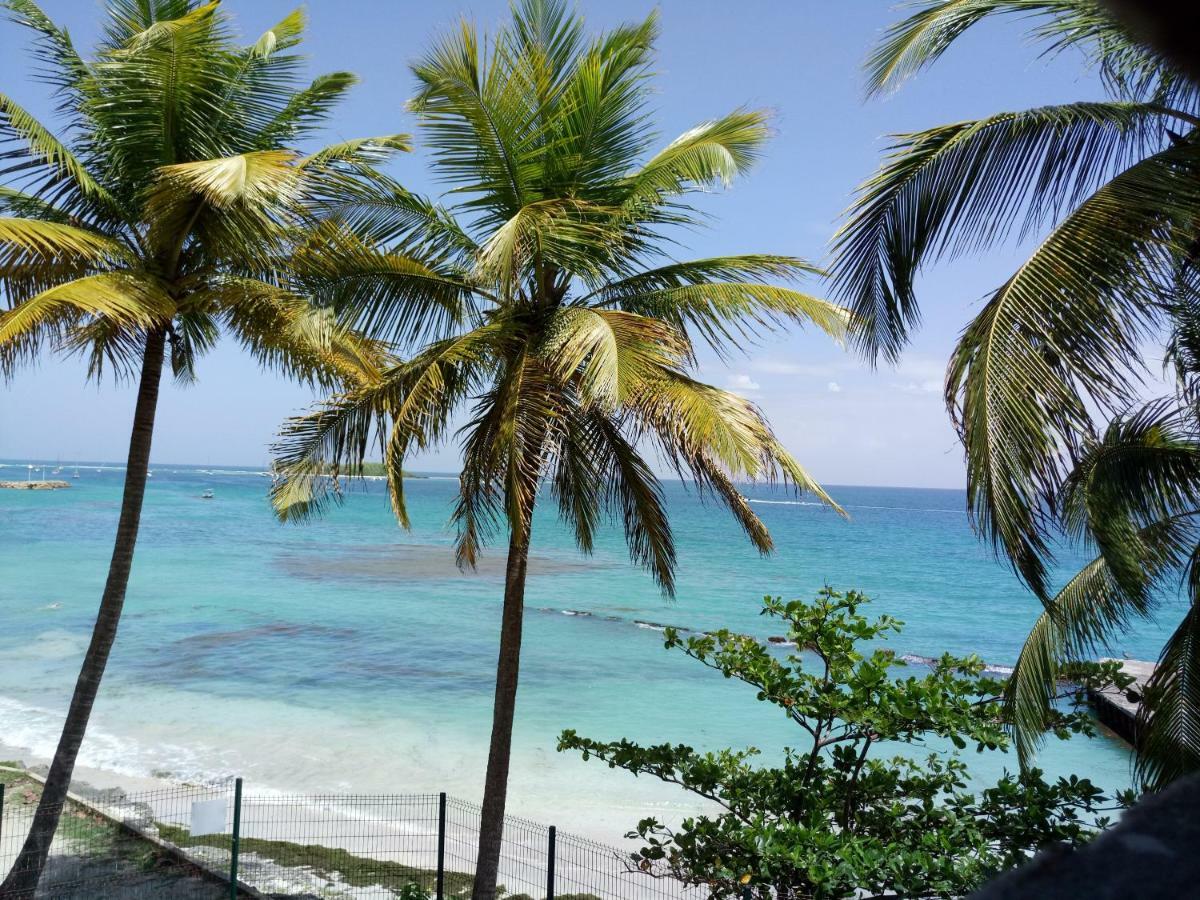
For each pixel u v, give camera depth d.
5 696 23.52
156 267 11.33
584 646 33.31
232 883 11.16
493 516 10.72
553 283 10.83
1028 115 6.39
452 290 10.62
